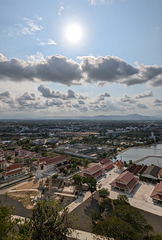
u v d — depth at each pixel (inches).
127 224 1310.3
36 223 1075.3
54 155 5339.6
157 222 1815.9
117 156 5487.2
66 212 1301.7
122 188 2615.7
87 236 1600.6
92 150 5846.5
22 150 5418.3
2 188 2795.3
